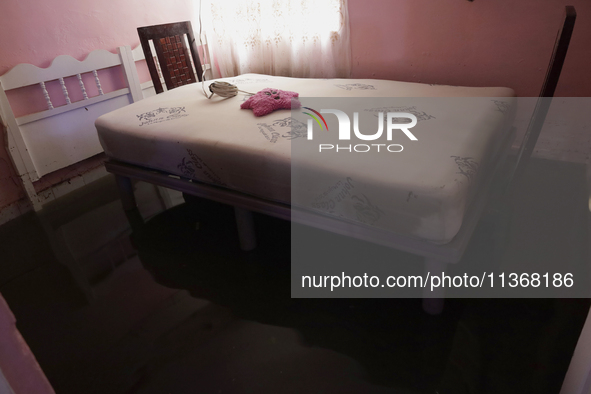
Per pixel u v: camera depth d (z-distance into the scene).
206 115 1.78
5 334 0.43
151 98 2.15
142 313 1.40
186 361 1.19
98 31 2.40
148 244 1.79
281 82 2.33
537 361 1.11
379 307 1.34
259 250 1.69
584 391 0.73
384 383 1.08
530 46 2.04
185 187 1.70
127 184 2.01
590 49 1.92
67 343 1.29
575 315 1.25
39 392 0.48
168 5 2.80
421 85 2.05
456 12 2.14
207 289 1.49
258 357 1.19
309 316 1.33
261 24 2.73
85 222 2.02
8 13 1.98
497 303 1.31
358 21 2.44
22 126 2.04
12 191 2.07
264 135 1.49
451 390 1.05
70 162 2.31
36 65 2.13
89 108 2.36
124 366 1.19
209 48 3.10
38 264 1.71
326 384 1.09
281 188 1.38
